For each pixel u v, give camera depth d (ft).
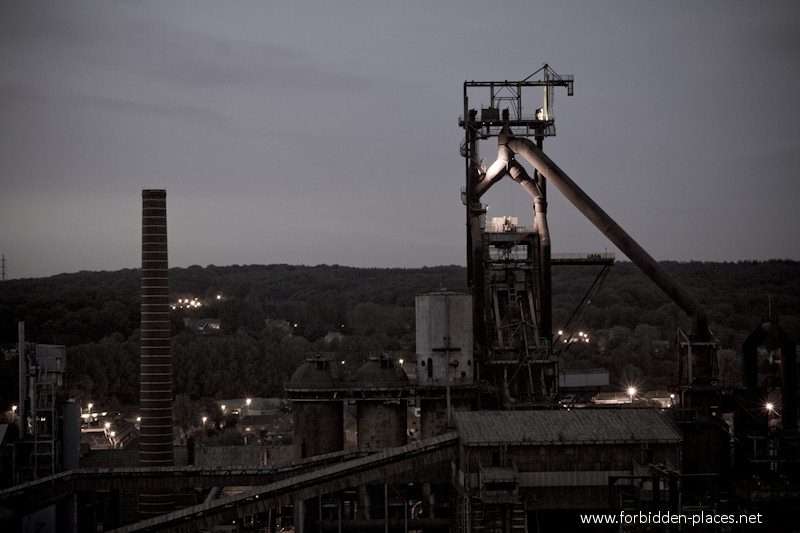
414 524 383.24
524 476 351.46
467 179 466.70
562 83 469.98
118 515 399.24
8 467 428.15
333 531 383.04
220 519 346.74
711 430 399.44
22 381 433.48
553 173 431.43
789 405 405.80
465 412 369.91
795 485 378.94
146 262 441.27
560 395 473.67
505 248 467.52
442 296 414.00
